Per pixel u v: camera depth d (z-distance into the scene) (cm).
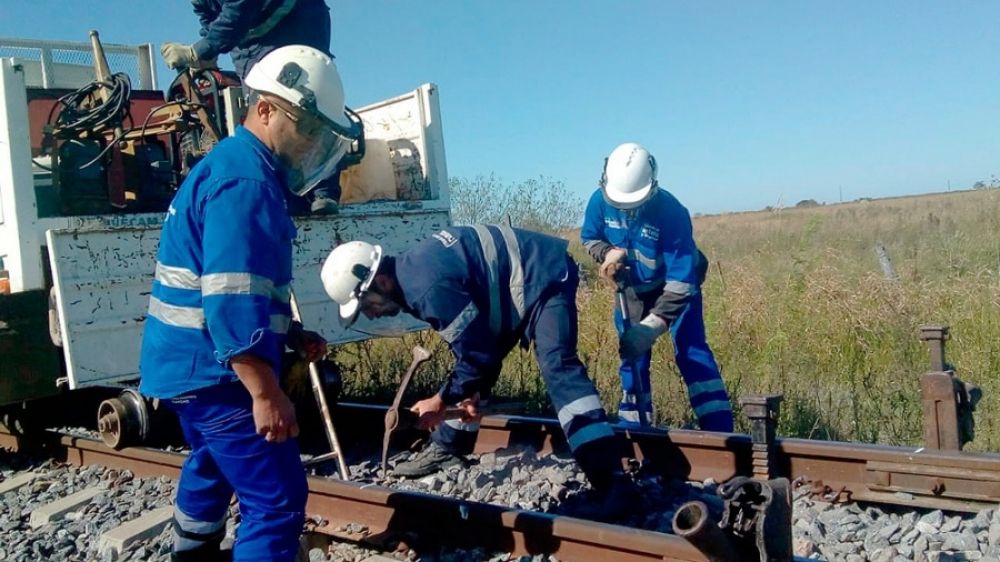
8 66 564
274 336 301
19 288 568
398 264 408
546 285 425
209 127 650
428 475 544
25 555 466
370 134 766
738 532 267
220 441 319
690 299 546
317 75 318
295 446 328
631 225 561
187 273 311
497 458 561
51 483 600
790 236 1516
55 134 636
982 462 409
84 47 841
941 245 1336
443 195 711
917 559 372
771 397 430
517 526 389
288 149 320
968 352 745
